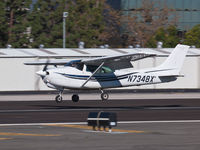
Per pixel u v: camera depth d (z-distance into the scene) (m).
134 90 118.69
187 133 44.81
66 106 73.38
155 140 40.91
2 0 166.25
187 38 178.50
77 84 75.00
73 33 174.75
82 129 47.34
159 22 196.12
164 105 75.50
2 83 114.50
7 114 61.50
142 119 55.81
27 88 116.38
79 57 119.25
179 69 81.12
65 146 38.16
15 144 39.00
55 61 82.62
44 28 174.25
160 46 137.25
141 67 122.25
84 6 185.38
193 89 123.31
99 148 37.38
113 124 45.41
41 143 39.44
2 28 163.00
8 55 114.69
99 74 76.25
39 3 174.00
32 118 56.84
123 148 37.34
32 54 116.94
